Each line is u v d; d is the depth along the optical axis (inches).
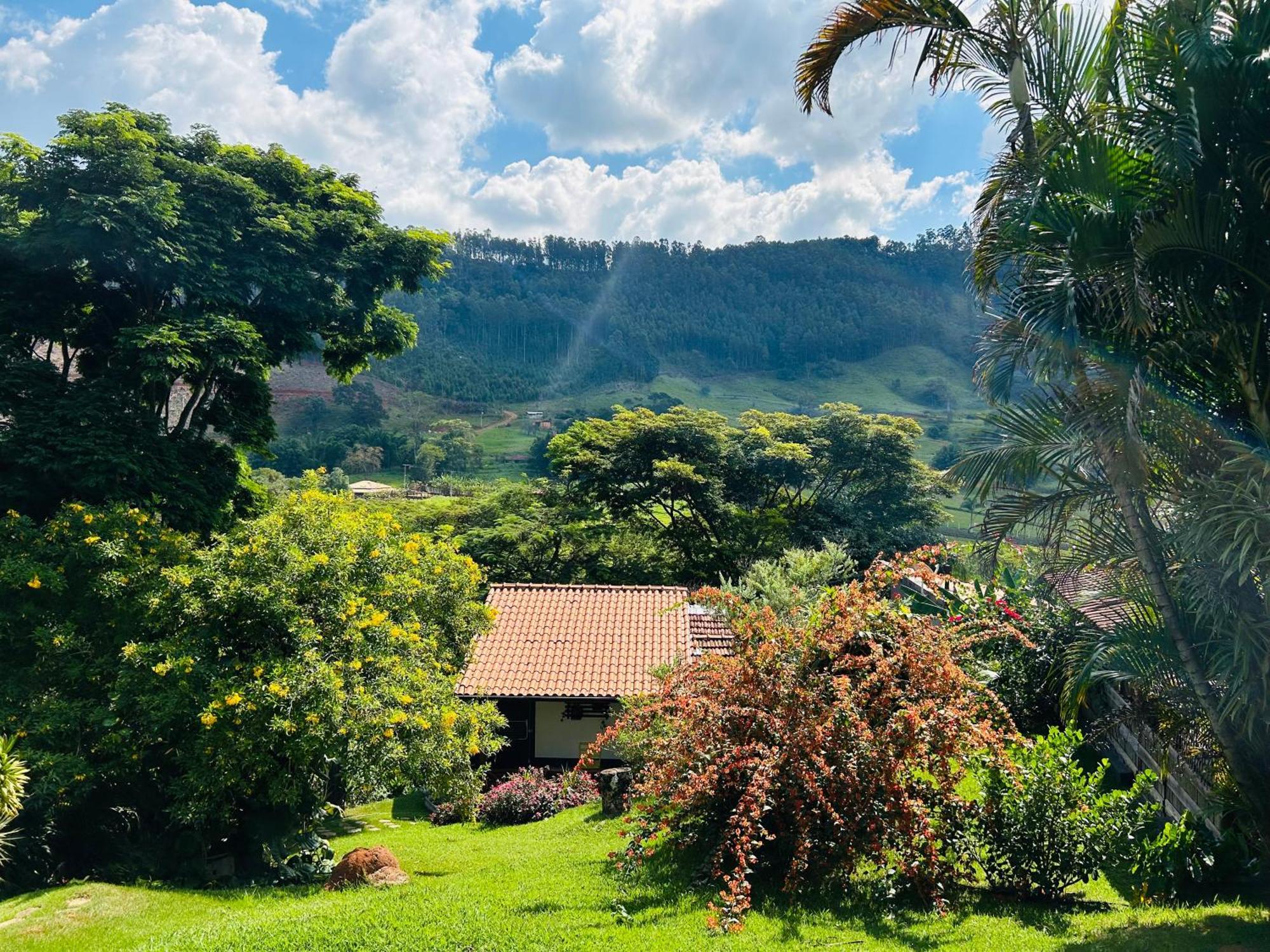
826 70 345.4
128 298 670.5
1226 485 236.5
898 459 1541.6
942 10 316.8
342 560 469.4
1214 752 312.5
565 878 323.6
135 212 587.5
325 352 890.7
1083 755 555.8
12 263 618.5
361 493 2436.0
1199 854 306.0
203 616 433.4
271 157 800.3
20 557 456.4
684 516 1439.5
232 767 403.9
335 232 788.0
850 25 331.9
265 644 442.0
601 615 791.7
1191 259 252.1
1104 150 261.7
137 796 442.0
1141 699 357.7
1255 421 260.7
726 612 336.5
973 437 304.7
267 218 711.1
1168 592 270.7
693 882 291.4
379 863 377.7
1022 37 300.7
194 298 661.9
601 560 1396.4
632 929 250.2
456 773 478.9
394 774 443.2
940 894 273.7
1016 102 301.4
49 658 452.4
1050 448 282.7
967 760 296.7
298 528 482.6
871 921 258.7
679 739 299.1
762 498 1513.3
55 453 550.0
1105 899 301.3
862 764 280.2
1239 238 248.4
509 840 485.7
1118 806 301.4
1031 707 564.4
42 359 635.5
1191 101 242.2
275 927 271.1
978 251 307.3
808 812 279.0
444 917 270.5
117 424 583.5
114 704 414.3
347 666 433.1
